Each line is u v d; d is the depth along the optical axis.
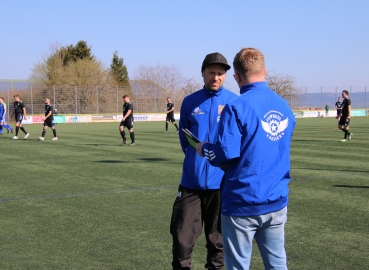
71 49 67.88
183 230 4.07
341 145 17.59
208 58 4.20
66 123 42.34
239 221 3.05
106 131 28.28
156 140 20.59
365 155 14.13
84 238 5.54
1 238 5.54
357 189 8.53
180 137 4.32
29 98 43.84
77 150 16.09
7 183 9.31
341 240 5.43
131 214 6.71
